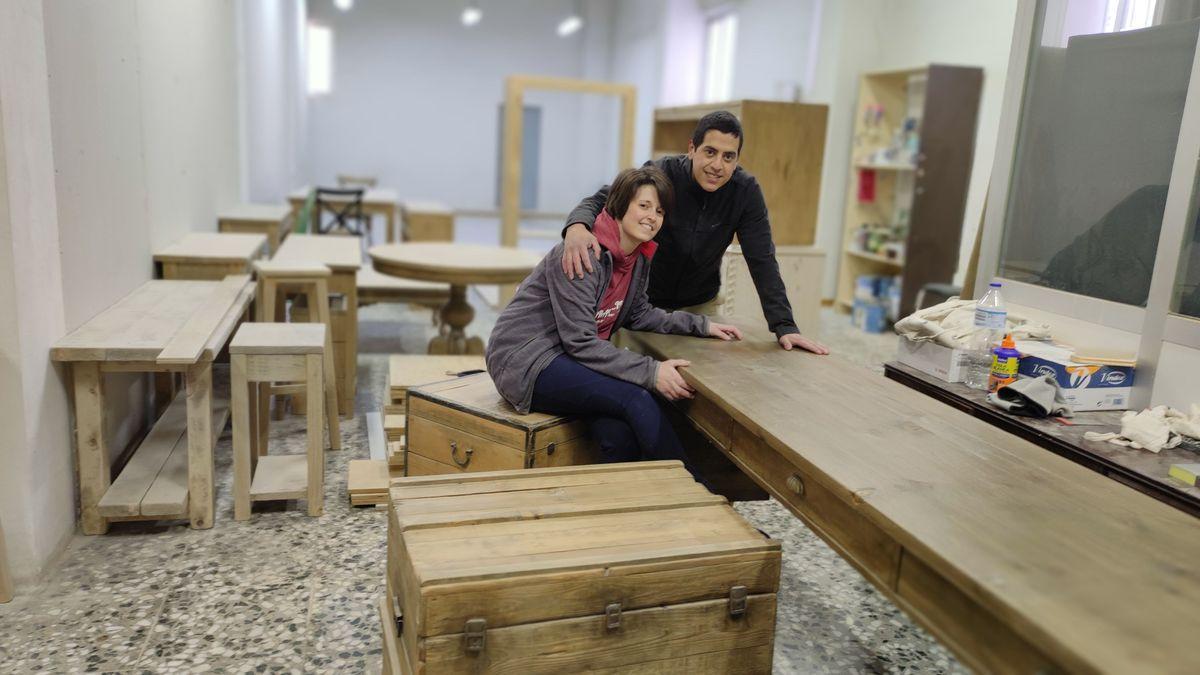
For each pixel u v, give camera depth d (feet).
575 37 55.06
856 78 26.86
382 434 13.09
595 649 5.65
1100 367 7.84
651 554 5.71
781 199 16.31
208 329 10.03
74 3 9.69
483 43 53.47
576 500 6.52
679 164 9.58
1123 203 8.21
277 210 22.30
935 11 23.99
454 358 13.35
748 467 6.88
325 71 50.80
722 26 41.24
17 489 8.06
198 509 9.58
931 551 4.44
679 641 5.89
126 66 12.00
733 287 13.30
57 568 8.59
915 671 7.72
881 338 23.47
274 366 9.71
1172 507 5.55
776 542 6.06
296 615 7.96
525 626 5.42
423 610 5.16
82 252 9.93
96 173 10.49
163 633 7.55
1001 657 4.11
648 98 47.06
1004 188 9.60
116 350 8.93
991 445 6.19
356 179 40.96
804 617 8.57
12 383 7.92
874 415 6.78
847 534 5.42
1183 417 7.24
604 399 8.20
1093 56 8.51
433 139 53.67
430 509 6.20
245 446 9.78
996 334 8.61
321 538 9.57
